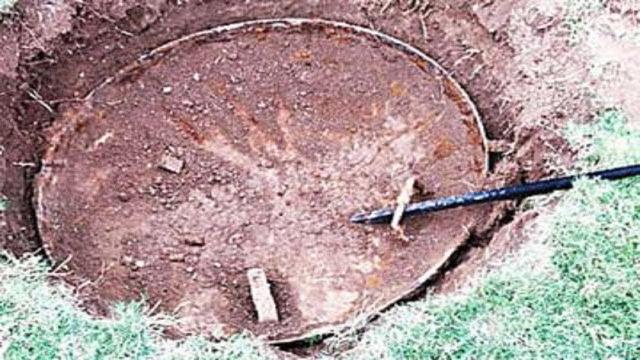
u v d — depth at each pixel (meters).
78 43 3.15
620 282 2.39
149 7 3.27
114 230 2.83
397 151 2.99
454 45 3.20
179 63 3.18
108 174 2.94
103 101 3.08
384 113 3.08
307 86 3.14
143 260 2.76
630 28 2.92
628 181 2.56
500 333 2.32
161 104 3.10
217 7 3.33
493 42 3.11
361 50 3.19
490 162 2.90
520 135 2.87
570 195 2.56
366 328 2.50
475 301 2.38
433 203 2.76
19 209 2.78
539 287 2.39
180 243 2.81
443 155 2.95
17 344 2.32
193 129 3.06
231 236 2.82
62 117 3.04
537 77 2.93
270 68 3.18
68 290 2.46
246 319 2.62
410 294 2.63
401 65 3.14
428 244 2.76
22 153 2.90
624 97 2.77
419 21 3.26
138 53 3.23
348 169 2.97
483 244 2.73
